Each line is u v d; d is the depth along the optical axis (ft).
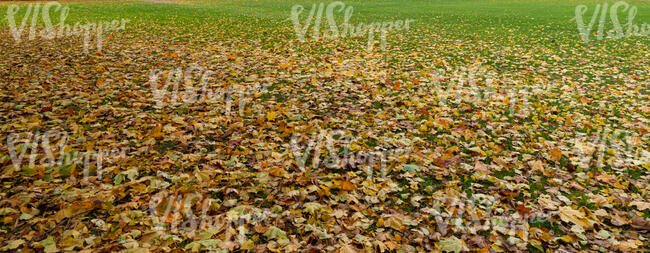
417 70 25.26
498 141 14.47
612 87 21.45
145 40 35.47
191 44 33.73
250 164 12.50
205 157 12.82
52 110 16.67
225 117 16.34
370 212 10.21
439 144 14.24
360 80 22.31
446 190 11.09
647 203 10.36
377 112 17.33
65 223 9.41
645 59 28.50
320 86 21.13
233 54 29.68
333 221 9.74
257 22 50.78
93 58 27.30
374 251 8.82
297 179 11.43
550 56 29.76
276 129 15.31
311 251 8.67
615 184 11.46
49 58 27.09
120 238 8.95
